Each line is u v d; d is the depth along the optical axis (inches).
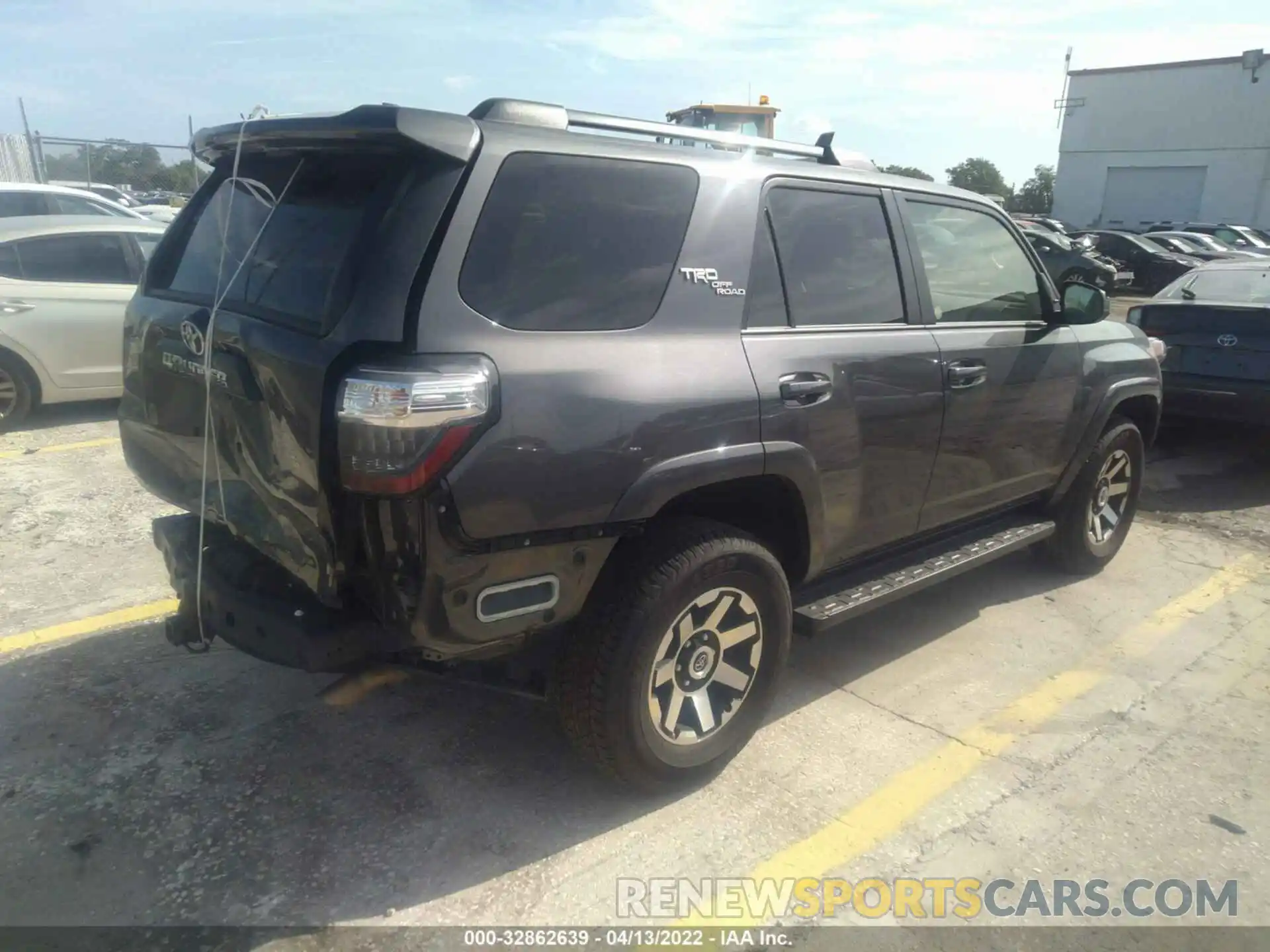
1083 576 203.2
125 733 132.7
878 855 114.2
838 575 148.0
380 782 124.0
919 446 145.1
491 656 106.2
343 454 92.7
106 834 112.7
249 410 104.0
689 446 110.5
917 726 142.6
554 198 105.2
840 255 135.9
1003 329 162.7
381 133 96.7
